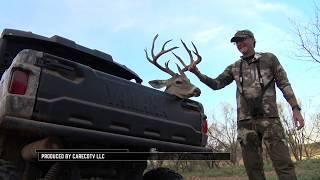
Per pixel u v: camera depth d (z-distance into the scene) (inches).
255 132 185.9
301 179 442.3
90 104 163.0
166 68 217.8
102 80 169.9
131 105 179.8
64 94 156.1
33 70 151.1
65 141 161.0
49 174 157.6
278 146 181.2
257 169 187.6
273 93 187.0
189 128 206.2
